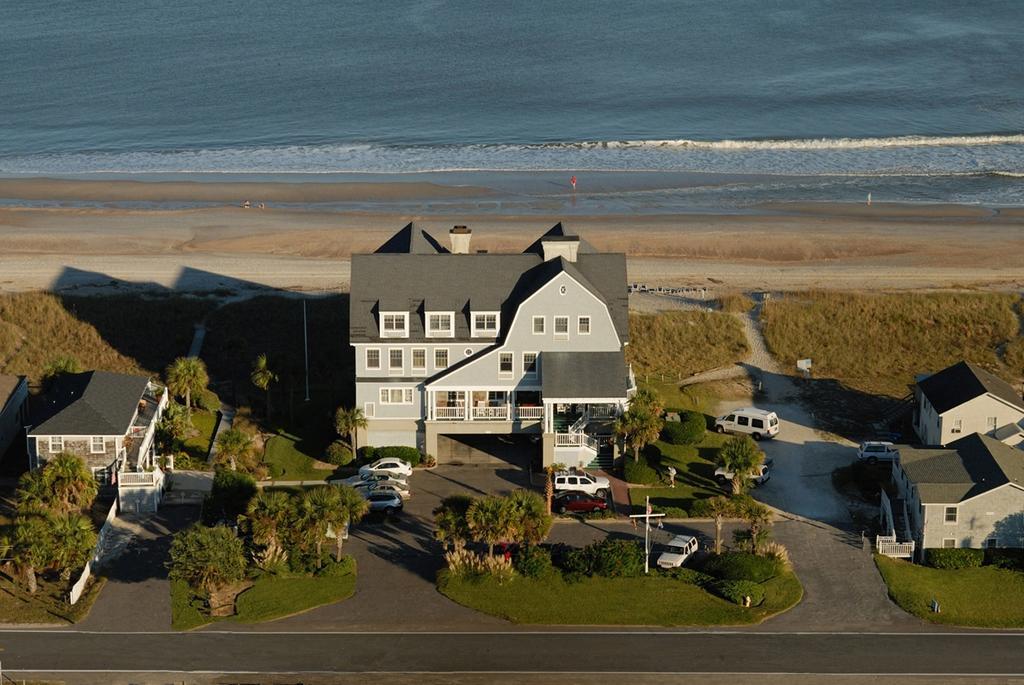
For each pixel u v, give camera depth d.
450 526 63.69
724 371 94.00
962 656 57.00
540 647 57.56
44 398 82.19
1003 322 101.69
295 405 86.38
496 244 120.38
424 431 78.06
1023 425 76.62
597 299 76.31
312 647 57.28
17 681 53.72
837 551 67.44
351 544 67.31
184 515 70.38
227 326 99.38
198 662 55.78
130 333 98.12
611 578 63.47
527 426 77.62
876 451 78.19
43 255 118.06
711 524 70.31
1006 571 65.12
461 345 77.31
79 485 65.94
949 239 125.44
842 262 117.94
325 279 111.25
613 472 76.88
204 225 130.00
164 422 78.69
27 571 61.12
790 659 56.59
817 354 97.12
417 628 59.06
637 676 55.22
